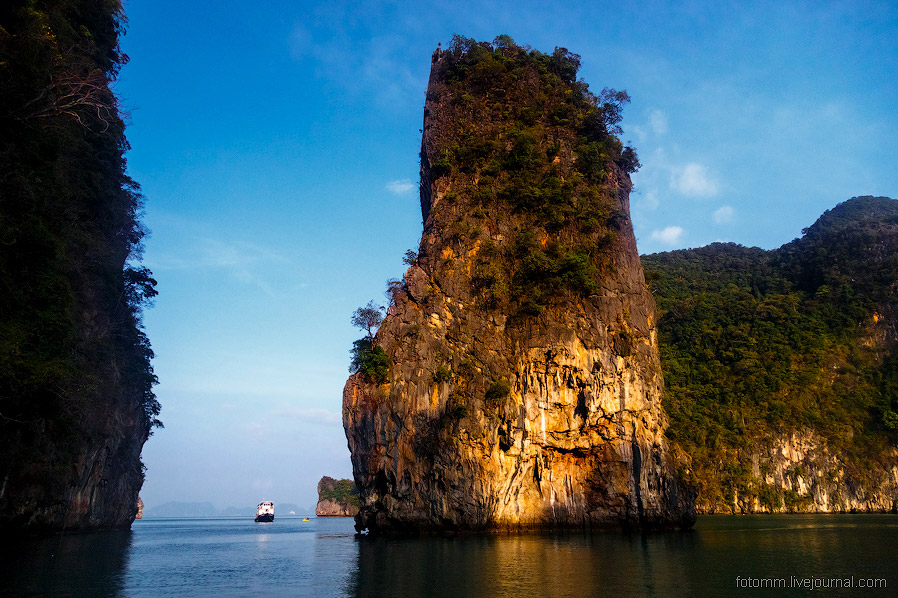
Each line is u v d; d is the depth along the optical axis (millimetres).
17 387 34438
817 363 149625
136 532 87750
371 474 56719
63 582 30688
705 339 161750
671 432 68250
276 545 59156
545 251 64688
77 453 56562
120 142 66688
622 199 72938
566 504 57719
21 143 37406
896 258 163750
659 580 29062
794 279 184000
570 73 79938
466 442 54594
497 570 32438
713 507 129250
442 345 59094
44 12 46812
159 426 84438
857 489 133500
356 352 61000
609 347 61031
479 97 75750
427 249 64562
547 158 71000
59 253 43625
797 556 38719
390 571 32938
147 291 74438
